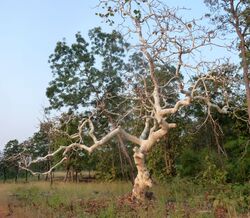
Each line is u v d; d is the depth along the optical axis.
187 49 17.80
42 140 29.83
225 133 30.17
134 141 19.47
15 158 24.38
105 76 37.44
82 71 37.84
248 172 24.73
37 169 43.28
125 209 14.75
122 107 28.39
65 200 18.44
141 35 18.17
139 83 21.89
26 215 14.96
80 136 21.09
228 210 13.06
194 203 15.10
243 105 23.05
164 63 18.48
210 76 18.19
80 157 37.59
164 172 28.17
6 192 25.17
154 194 19.36
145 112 22.69
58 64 38.28
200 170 26.95
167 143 28.80
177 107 18.11
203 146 31.95
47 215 14.72
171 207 14.91
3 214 15.90
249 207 13.99
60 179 47.59
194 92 19.23
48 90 37.75
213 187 19.62
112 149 36.53
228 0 21.47
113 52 37.88
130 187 26.72
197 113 30.41
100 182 33.47
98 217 13.35
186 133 29.59
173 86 22.25
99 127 30.53
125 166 36.28
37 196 20.94
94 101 37.22
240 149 26.09
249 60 22.38
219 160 26.55
